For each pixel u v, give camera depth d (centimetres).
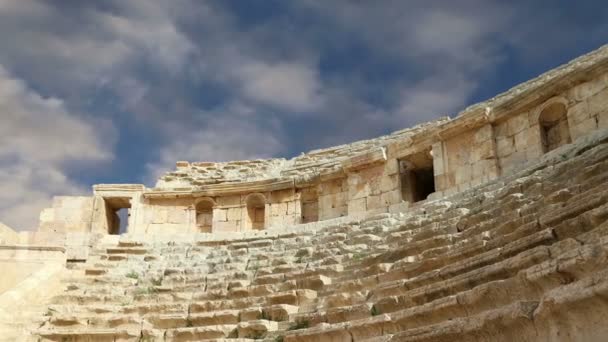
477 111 2461
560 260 1084
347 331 1484
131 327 1967
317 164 3416
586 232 1200
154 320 1964
